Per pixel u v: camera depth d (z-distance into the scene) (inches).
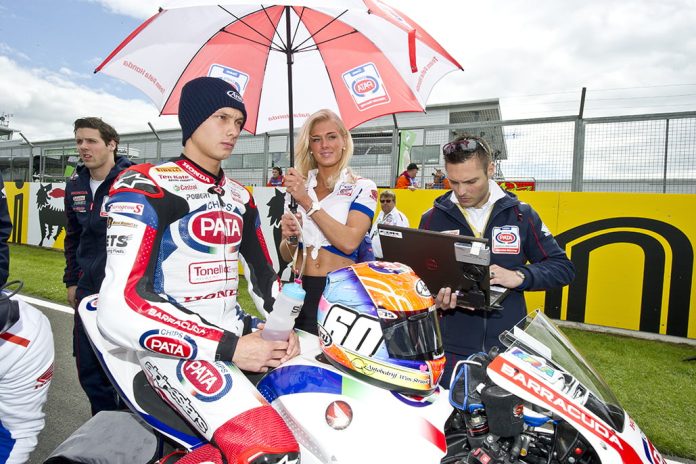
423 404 60.4
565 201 217.5
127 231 54.7
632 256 205.0
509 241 88.2
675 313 197.0
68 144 448.8
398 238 81.6
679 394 142.4
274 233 278.7
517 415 55.3
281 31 108.4
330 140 91.8
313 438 55.6
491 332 88.7
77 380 145.3
